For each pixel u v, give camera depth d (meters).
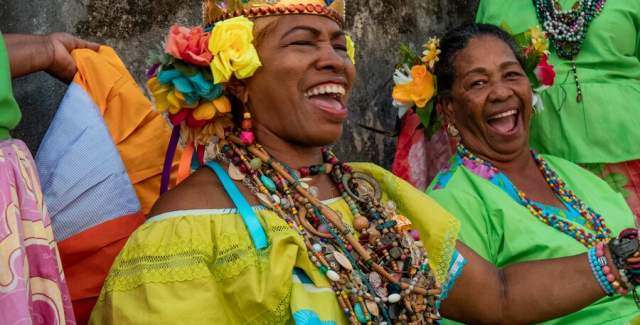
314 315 2.11
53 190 2.49
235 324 2.15
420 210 2.55
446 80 3.57
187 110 2.39
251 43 2.34
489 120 3.47
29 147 2.86
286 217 2.27
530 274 2.75
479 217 3.21
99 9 3.06
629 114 3.89
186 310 2.06
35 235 2.07
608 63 3.93
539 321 2.72
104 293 2.19
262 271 2.13
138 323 2.07
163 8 3.24
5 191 2.00
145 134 2.72
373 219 2.41
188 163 2.43
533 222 3.21
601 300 3.10
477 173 3.40
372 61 4.01
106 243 2.52
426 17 4.33
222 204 2.25
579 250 3.14
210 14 2.49
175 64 2.30
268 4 2.36
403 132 3.88
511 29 3.94
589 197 3.46
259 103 2.40
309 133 2.37
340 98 2.45
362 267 2.30
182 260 2.12
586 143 3.88
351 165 2.64
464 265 2.70
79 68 2.62
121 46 3.12
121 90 2.68
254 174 2.32
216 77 2.28
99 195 2.53
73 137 2.54
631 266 2.66
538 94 3.84
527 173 3.50
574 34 3.90
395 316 2.30
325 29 2.41
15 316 1.92
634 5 3.97
